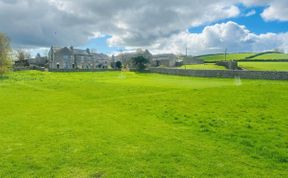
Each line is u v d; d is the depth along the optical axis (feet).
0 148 49.73
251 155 44.70
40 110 89.30
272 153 44.93
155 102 98.37
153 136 56.13
